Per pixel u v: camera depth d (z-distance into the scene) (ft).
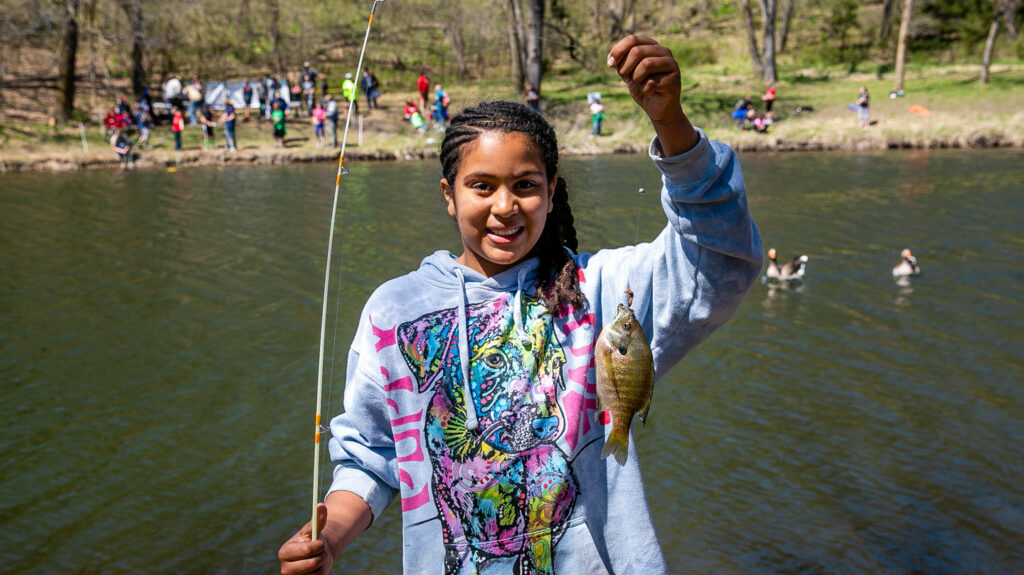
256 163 110.63
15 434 32.55
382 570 24.17
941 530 25.13
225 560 24.85
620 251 7.54
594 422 7.23
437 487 7.13
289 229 68.59
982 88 134.41
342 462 7.76
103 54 146.72
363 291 50.98
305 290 51.26
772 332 42.42
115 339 43.16
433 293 7.43
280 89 138.72
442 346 7.24
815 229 65.98
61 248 63.26
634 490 7.17
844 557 23.98
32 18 134.62
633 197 72.84
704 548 24.61
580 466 7.13
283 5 166.61
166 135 123.85
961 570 23.32
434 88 148.36
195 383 37.37
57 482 29.04
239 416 33.99
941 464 28.91
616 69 6.42
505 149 6.96
